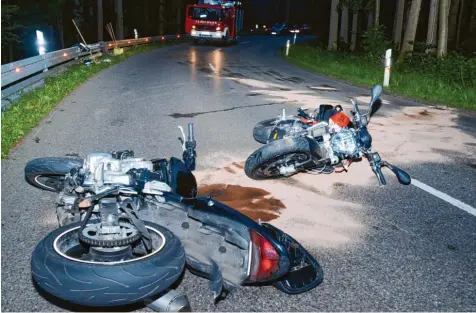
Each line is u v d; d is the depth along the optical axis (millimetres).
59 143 8484
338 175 7297
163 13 59531
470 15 50750
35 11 36688
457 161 8305
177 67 22984
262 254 3771
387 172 7539
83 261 3246
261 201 6164
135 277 3197
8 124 9125
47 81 14961
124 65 23219
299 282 4117
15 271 4281
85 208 3895
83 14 44750
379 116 12016
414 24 24594
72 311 3736
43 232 5055
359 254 4867
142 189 3896
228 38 40406
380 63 25641
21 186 6324
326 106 6816
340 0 36219
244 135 9508
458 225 5691
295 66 26172
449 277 4504
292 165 6238
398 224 5656
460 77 18484
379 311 3902
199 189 6488
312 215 5801
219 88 16125
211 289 3633
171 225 4125
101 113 11297
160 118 10914
